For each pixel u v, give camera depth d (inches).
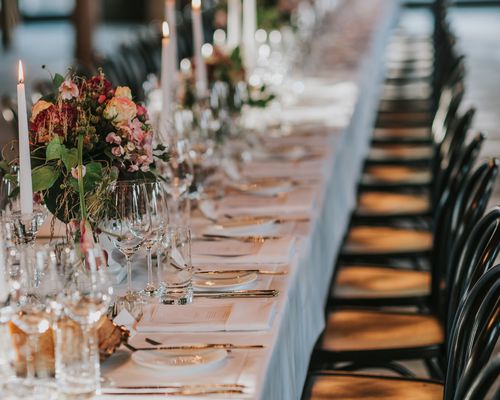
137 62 322.0
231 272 107.5
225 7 279.6
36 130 100.9
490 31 742.5
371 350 132.6
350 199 206.1
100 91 103.0
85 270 76.4
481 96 466.9
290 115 223.3
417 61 473.4
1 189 104.8
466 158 147.4
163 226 98.7
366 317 143.1
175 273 98.6
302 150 178.2
